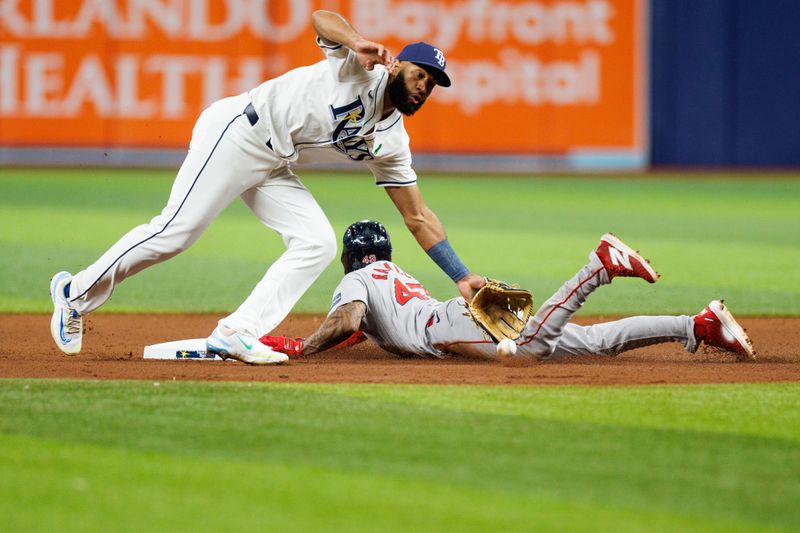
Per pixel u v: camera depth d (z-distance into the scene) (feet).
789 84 312.50
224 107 65.92
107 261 67.36
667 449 48.70
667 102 314.14
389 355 75.77
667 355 75.31
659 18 311.06
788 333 90.33
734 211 218.79
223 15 286.25
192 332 89.76
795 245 163.73
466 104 300.61
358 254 75.46
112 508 39.99
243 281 123.03
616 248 65.26
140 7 283.18
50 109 281.95
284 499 41.11
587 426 52.75
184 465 45.32
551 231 179.11
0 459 45.98
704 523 39.04
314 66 65.41
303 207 68.33
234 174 65.87
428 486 42.91
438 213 208.03
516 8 298.35
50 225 171.63
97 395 58.85
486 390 61.26
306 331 93.40
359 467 45.32
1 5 277.85
